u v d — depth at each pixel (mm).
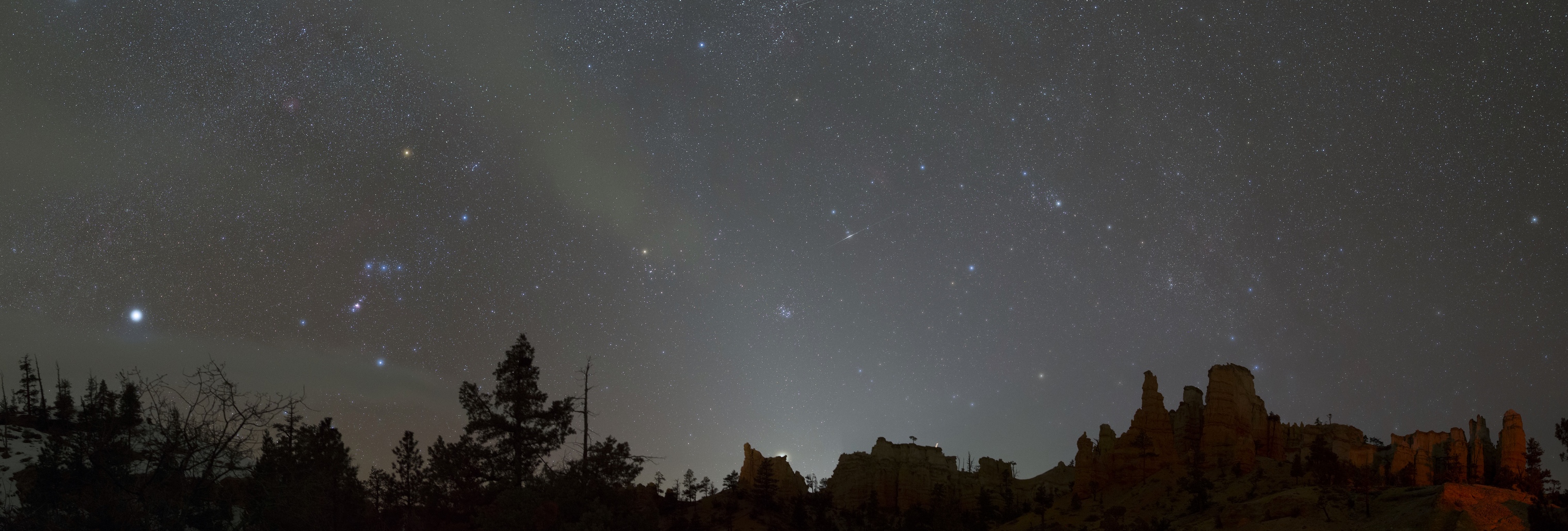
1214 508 71812
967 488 116000
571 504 42312
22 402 59438
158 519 29984
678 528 96312
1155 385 96750
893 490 118750
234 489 34125
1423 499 56438
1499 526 50812
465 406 50094
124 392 31797
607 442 49031
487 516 41500
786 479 122500
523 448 49375
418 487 50688
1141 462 90000
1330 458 73000
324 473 45531
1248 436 89688
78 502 29781
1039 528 83875
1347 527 56812
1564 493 52156
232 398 32312
